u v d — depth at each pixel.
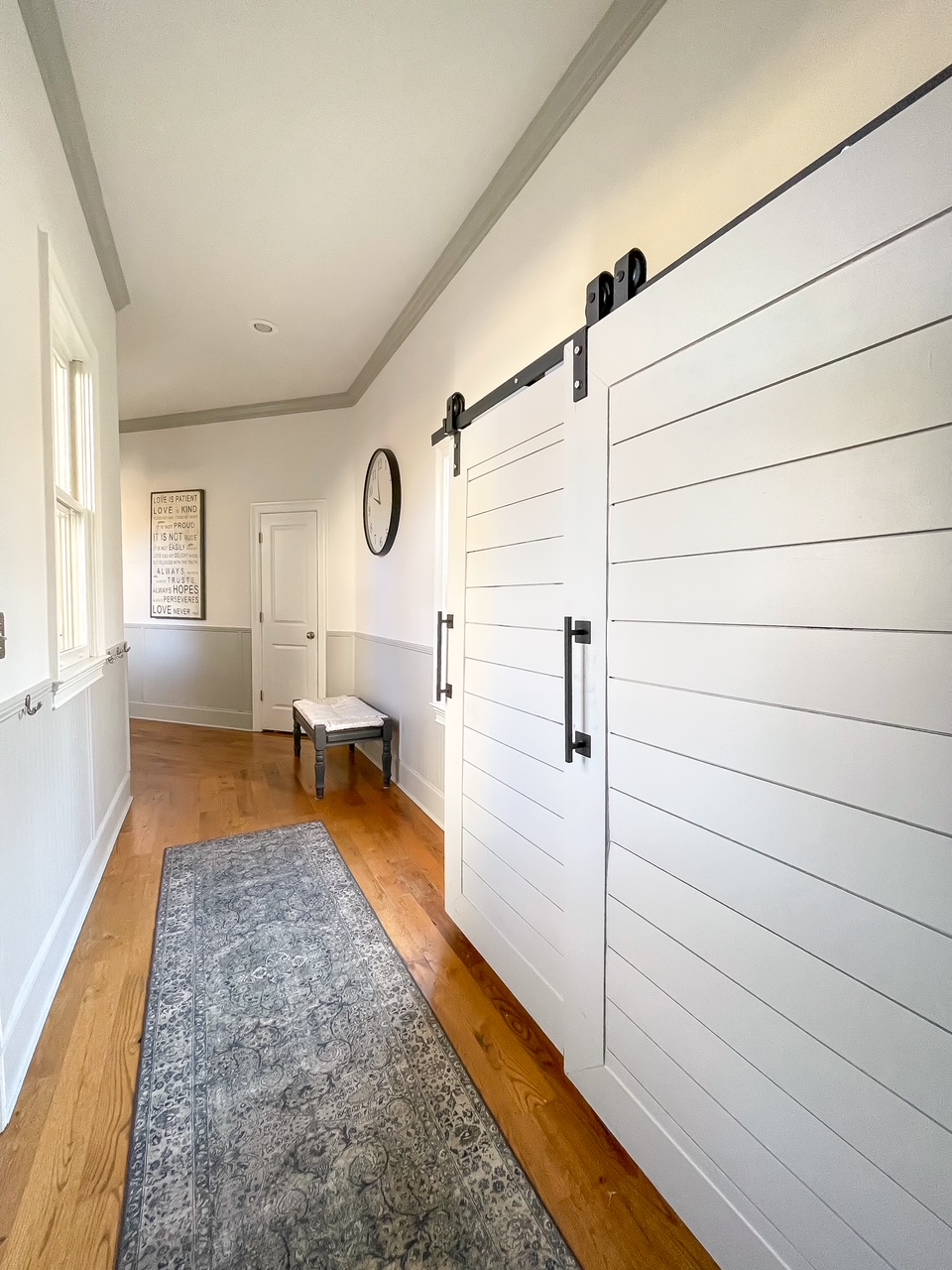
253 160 2.19
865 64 1.05
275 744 4.75
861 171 0.76
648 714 1.15
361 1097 1.35
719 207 1.34
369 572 4.37
